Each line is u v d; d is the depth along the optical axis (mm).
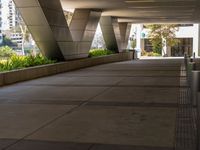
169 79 17141
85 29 28125
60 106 10047
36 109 9625
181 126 7496
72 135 6898
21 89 13727
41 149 6016
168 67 25906
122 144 6242
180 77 18125
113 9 30031
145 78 17781
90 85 14969
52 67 20188
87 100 11055
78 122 7996
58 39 21656
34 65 19109
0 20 36875
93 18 29672
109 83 15664
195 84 8453
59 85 15000
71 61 23406
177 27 65875
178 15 36844
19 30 39500
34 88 14031
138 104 10219
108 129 7320
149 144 6219
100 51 34469
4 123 7988
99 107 9828
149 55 63250
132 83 15586
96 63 29438
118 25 40906
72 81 16578
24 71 16875
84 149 5992
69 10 30984
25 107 9930
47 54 22609
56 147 6121
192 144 6180
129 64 30422
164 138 6590
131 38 68812
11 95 12172
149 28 64250
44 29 20469
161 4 26812
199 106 4633
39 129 7402
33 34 21094
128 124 7734
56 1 21250
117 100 10977
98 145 6207
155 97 11461
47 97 11703
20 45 39594
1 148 6090
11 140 6590
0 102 10789
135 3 26156
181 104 10125
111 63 32406
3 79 15023
